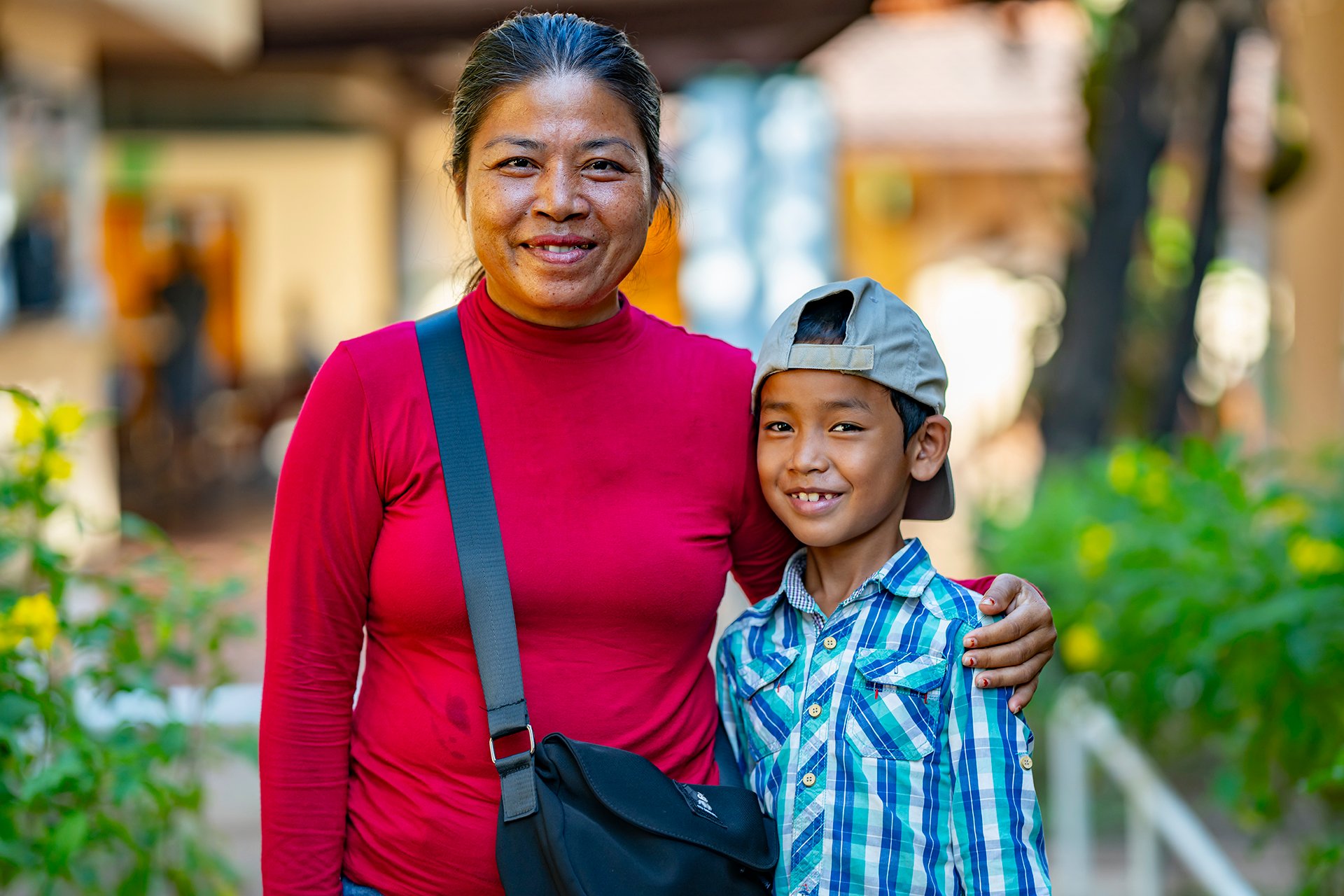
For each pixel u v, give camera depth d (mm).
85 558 6727
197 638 2637
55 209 7508
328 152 12414
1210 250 5145
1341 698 2818
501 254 1647
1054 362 5574
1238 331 7996
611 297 1737
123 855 2504
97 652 2576
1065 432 4746
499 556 1631
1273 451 3721
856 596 1752
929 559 1774
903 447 1746
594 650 1664
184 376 11531
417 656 1663
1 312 6973
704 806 1636
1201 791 3969
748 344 5695
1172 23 4574
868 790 1654
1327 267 6938
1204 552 3084
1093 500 3811
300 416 1668
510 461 1672
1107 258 4711
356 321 12625
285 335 12578
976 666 1652
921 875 1626
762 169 5656
